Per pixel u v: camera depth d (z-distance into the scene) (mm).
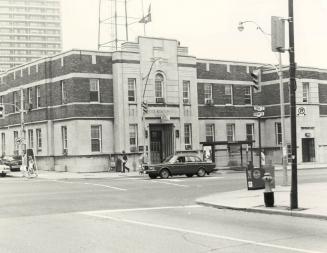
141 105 45344
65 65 45719
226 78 53938
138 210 17984
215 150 44125
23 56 195625
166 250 10461
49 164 47969
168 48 48188
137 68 46281
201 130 51781
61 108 46469
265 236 12008
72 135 44781
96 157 44812
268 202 17266
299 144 53125
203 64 52438
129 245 11109
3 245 11391
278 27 17297
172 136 47938
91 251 10539
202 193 24453
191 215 16406
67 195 23891
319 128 54531
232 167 44312
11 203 20703
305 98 54281
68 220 15500
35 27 198375
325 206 16750
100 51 45625
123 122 45281
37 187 28891
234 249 10430
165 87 47750
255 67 56125
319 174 36625
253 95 55781
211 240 11531
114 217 16047
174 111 48062
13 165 49844
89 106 44812
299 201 18359
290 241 11305
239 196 21562
